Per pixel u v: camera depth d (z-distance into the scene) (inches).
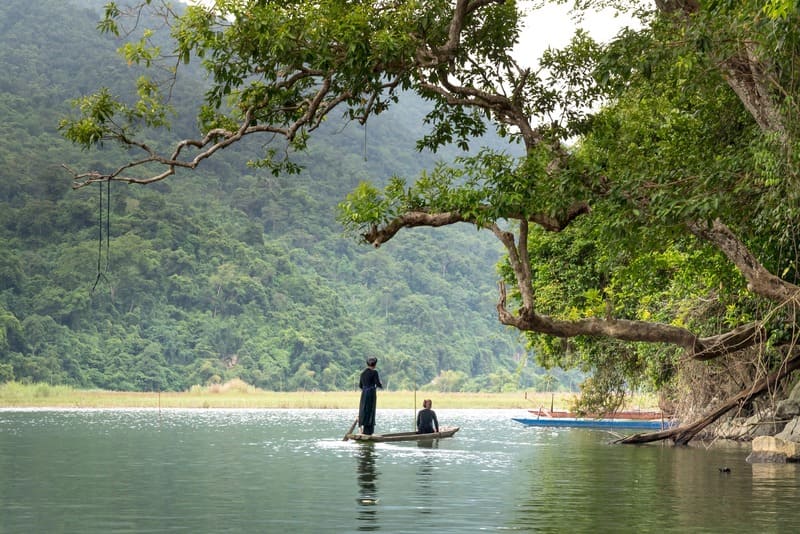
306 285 7219.5
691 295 1123.9
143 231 6820.9
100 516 541.6
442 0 749.9
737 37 617.6
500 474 797.2
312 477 763.4
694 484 721.6
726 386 1229.7
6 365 5231.3
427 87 775.1
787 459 926.4
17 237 6505.9
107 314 6122.1
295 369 6456.7
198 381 5984.3
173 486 697.6
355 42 679.1
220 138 762.8
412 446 1155.3
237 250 7140.8
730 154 794.8
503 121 799.1
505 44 794.2
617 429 1652.3
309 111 740.7
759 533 481.1
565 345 1603.1
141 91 727.7
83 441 1243.2
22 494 648.4
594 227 808.9
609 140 798.5
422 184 743.7
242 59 715.4
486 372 7819.9
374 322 7682.1
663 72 690.2
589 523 514.9
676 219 658.2
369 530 489.1
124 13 722.8
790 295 705.0
